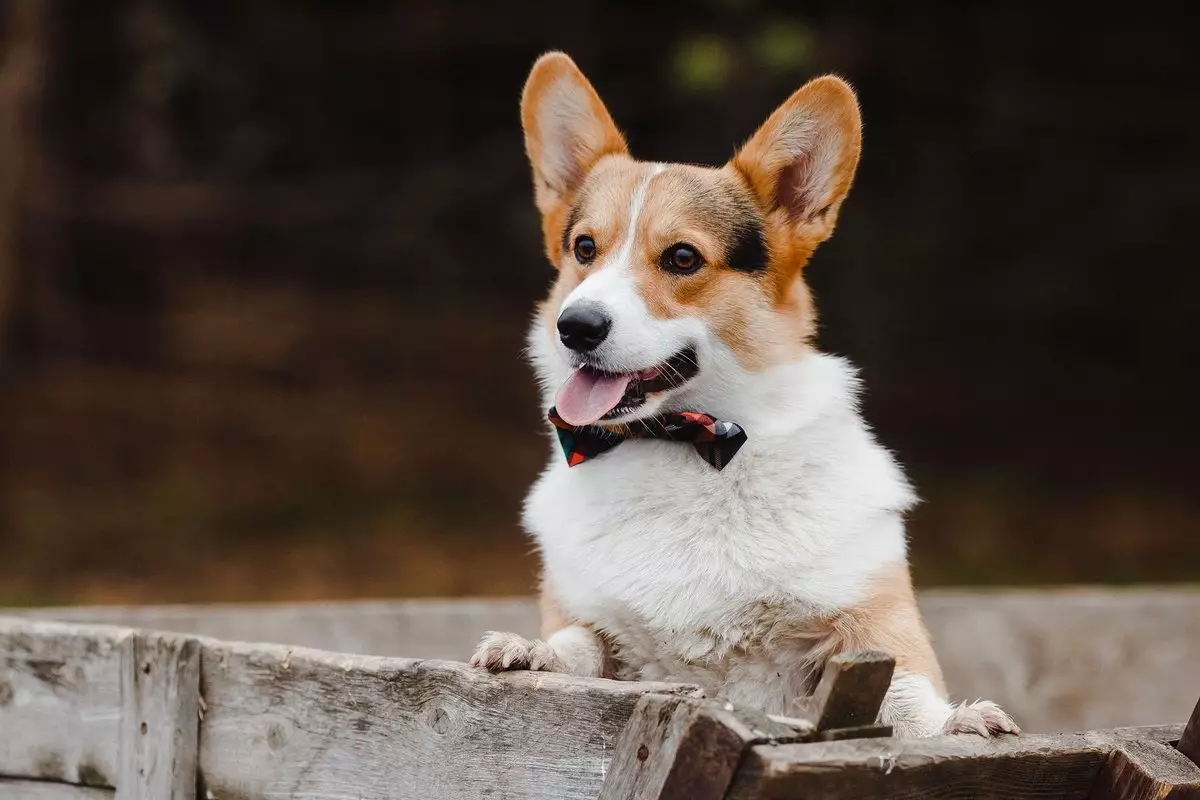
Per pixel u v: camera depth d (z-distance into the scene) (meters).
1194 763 2.83
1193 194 12.22
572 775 2.85
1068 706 5.84
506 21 14.26
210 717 3.32
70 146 13.98
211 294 14.94
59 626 3.51
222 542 10.63
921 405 12.70
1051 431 12.54
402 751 3.08
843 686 2.60
